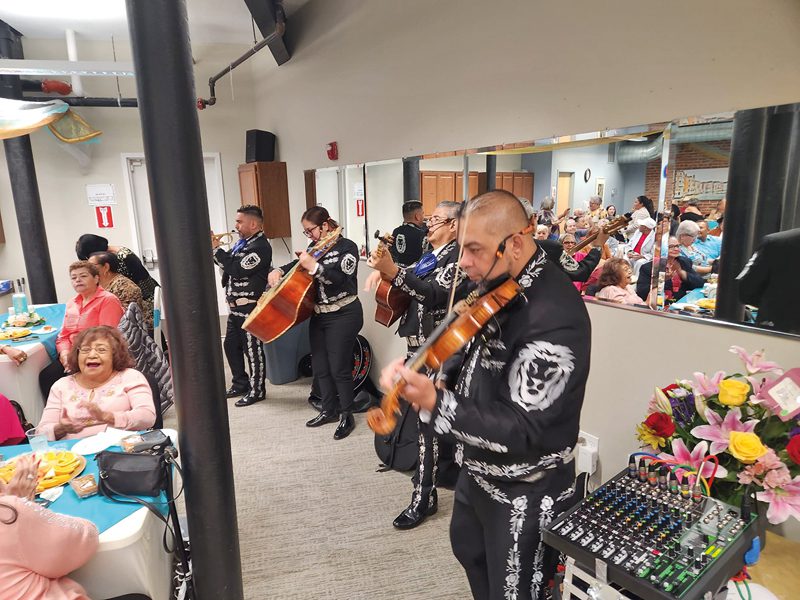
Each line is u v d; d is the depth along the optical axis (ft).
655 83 5.58
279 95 16.43
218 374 4.79
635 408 6.31
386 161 10.80
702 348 5.48
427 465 7.47
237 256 11.78
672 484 4.02
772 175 4.73
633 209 5.99
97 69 11.30
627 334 6.30
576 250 6.77
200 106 17.12
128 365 7.16
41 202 17.01
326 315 10.27
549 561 4.25
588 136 6.39
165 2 4.07
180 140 4.27
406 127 10.03
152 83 4.15
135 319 9.29
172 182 4.30
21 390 9.05
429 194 9.53
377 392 12.45
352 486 8.64
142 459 4.93
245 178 17.42
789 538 4.81
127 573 4.43
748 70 4.79
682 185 5.46
